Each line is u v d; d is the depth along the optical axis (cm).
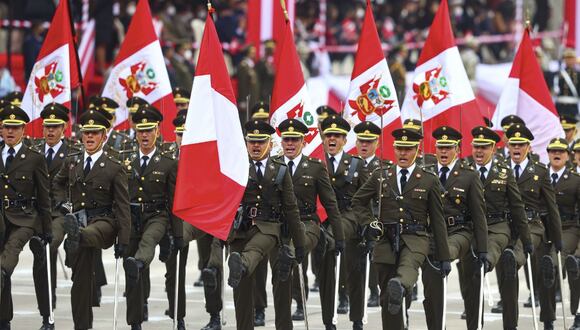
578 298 4922
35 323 4947
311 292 5953
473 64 9512
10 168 4519
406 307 4438
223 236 4181
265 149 4359
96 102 5922
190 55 9181
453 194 4450
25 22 8994
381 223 4212
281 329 4416
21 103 5966
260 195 4331
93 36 8594
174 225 4556
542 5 10844
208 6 4316
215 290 4456
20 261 6919
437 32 5650
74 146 4816
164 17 9162
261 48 8819
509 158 5094
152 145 4662
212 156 4241
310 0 10575
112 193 4484
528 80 5884
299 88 5138
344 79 9219
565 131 6134
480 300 4456
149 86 5978
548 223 4859
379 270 4259
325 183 4559
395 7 10862
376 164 4969
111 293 5891
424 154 4956
